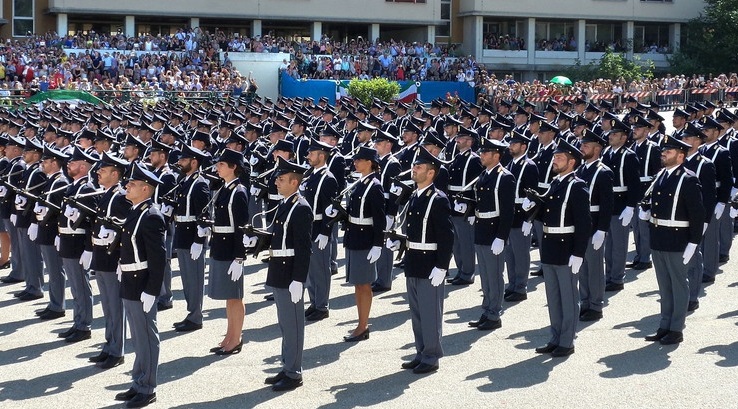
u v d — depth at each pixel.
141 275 8.95
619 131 13.16
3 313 12.38
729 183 13.05
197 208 11.37
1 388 9.41
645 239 14.16
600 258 11.43
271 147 16.70
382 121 19.05
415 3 48.88
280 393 9.12
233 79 37.31
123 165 10.12
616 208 12.95
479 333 11.06
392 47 45.16
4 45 38.06
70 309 12.62
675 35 52.34
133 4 44.41
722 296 12.47
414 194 9.78
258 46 42.62
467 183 13.45
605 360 9.89
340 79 41.22
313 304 11.95
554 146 14.20
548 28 52.00
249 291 13.40
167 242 12.38
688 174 10.39
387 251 13.05
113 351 10.16
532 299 12.64
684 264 10.28
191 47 41.59
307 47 44.19
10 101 31.98
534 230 14.96
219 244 10.44
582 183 10.12
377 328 11.41
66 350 10.73
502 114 21.34
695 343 10.40
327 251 11.80
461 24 51.22
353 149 16.70
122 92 33.69
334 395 9.03
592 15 50.91
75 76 36.47
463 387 9.16
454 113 21.11
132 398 8.95
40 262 13.11
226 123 18.16
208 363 10.12
